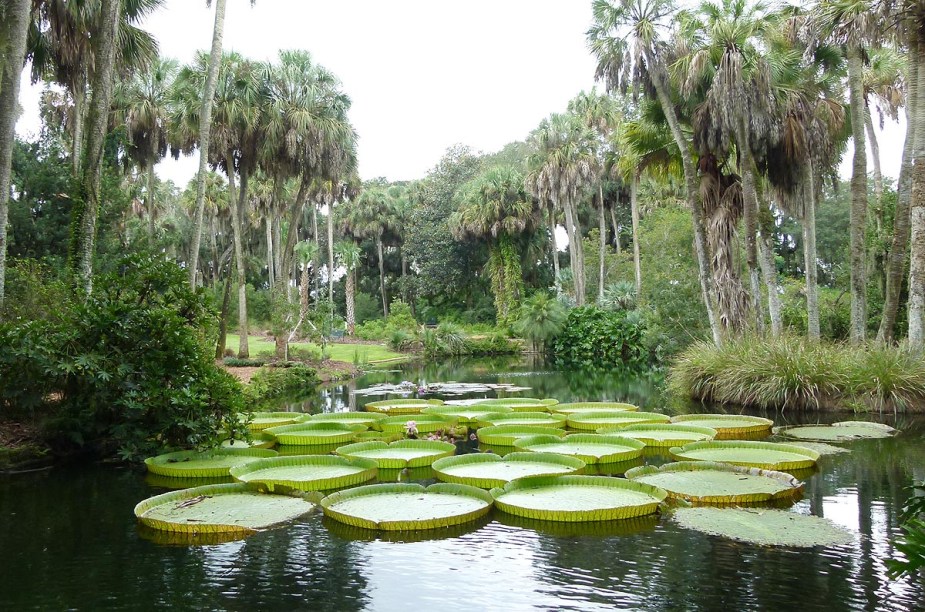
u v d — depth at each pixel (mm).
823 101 16266
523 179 40312
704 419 10445
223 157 21750
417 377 22172
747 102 14297
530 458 7629
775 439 9070
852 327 14117
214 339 10500
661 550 4738
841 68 16203
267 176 24328
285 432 9688
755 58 14242
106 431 8539
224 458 8000
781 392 12172
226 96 20812
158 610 3834
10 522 5582
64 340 7902
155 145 21703
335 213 54000
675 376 15078
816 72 16078
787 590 4020
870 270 19812
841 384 11914
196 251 14508
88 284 9453
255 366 20703
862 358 12227
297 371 19031
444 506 5730
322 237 56406
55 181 15984
